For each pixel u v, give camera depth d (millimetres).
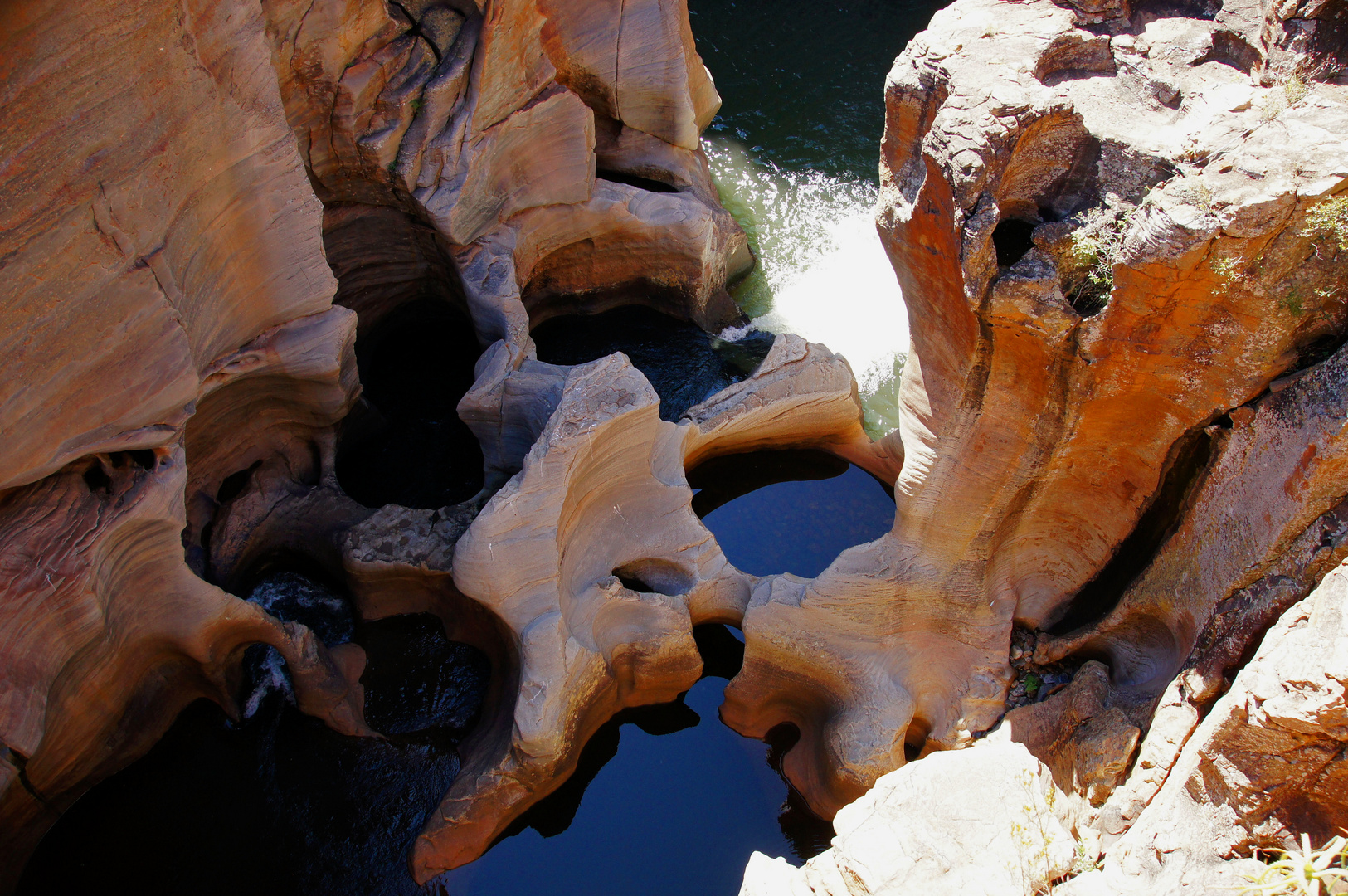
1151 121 7594
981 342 8055
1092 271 7484
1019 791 6746
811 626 9617
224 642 9344
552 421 9391
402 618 10469
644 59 13039
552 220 12703
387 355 12891
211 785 9391
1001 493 8828
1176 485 8055
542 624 9125
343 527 10547
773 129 16781
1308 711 5496
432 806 9398
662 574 10492
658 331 13797
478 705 10031
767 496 12078
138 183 7320
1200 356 7250
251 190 8523
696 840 9664
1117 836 7375
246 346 9500
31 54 6348
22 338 6828
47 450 7316
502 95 11320
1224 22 8133
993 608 9359
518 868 9273
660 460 10430
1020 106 7426
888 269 14727
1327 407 6641
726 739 10352
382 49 10391
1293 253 6570
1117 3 8234
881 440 11758
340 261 11625
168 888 8898
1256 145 6832
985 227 7383
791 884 6805
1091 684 8672
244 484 10641
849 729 9109
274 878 8977
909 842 6488
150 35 7059
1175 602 8039
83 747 8656
